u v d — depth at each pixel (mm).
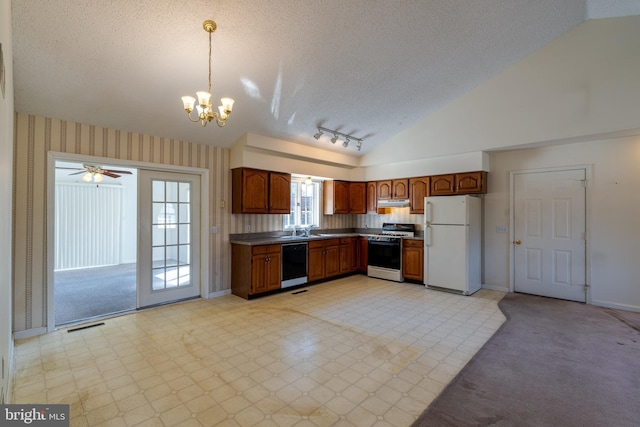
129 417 1942
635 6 3367
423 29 3229
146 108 3461
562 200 4398
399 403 2086
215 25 2633
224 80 3332
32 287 3143
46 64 2664
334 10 2781
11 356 2504
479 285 5039
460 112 4816
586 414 1965
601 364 2584
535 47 4012
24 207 3080
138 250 3938
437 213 5000
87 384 2297
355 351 2834
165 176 4168
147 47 2719
